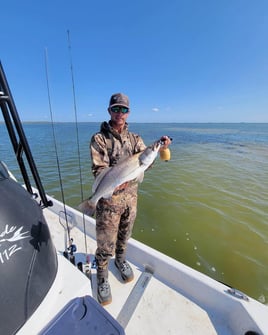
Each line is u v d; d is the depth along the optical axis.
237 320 1.67
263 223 5.20
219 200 6.56
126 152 1.99
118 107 1.83
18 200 1.20
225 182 8.43
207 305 1.89
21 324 0.93
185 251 4.16
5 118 1.50
